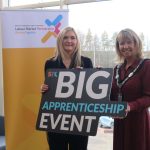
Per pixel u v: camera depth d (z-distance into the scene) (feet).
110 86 8.16
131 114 8.14
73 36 9.14
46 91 8.77
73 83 8.55
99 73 8.36
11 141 11.46
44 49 11.30
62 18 11.27
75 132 8.28
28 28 11.19
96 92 8.25
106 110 8.02
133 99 8.07
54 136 9.46
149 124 8.32
